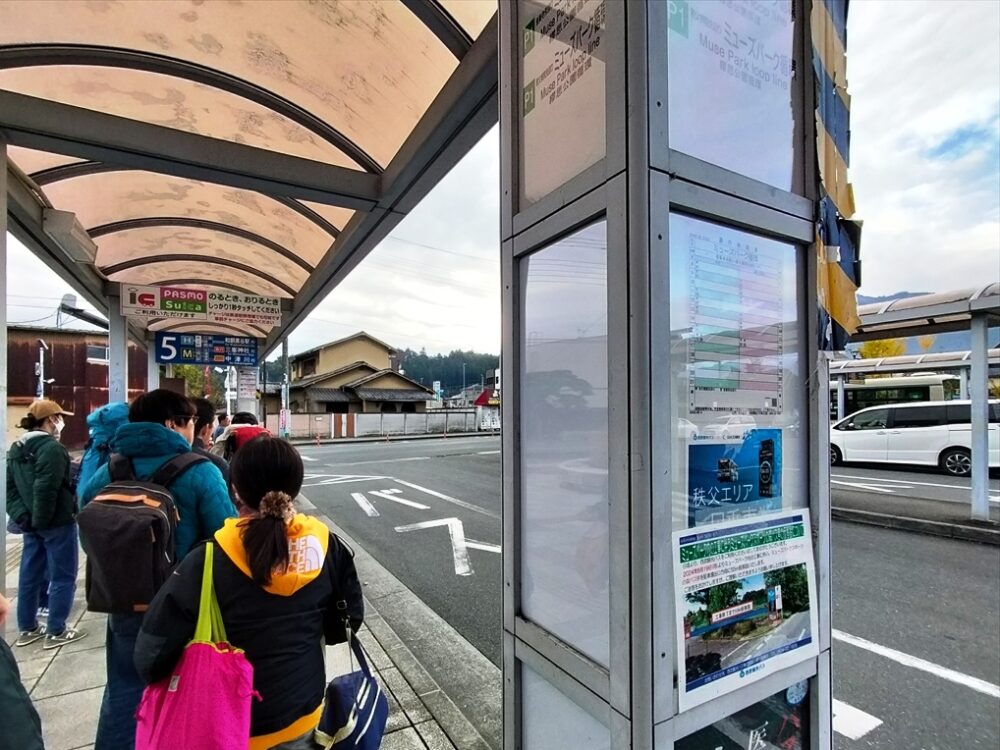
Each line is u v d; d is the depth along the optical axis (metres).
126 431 2.17
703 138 1.36
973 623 3.94
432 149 3.07
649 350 1.19
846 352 1.64
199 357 10.05
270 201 4.82
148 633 1.36
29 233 3.92
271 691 1.42
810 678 1.54
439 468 13.97
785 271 1.54
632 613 1.18
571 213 1.41
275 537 1.42
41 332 19.30
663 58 1.25
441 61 2.83
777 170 1.53
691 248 1.33
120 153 3.12
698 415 1.33
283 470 1.54
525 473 1.66
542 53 1.60
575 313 1.44
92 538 1.90
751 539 1.41
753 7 1.50
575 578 1.44
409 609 4.24
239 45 3.01
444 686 3.07
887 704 2.90
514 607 1.67
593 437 1.38
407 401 35.72
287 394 19.17
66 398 19.48
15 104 2.80
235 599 1.40
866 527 6.83
